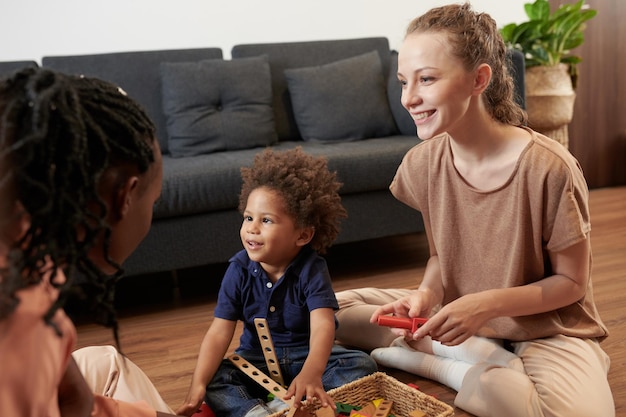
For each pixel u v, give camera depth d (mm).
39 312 521
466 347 1339
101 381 1056
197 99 2455
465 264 1346
